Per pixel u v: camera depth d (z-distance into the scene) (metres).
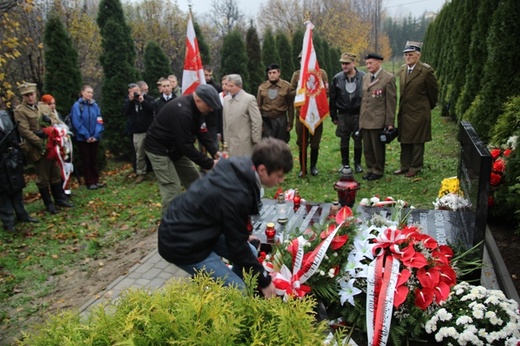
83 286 4.07
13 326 3.48
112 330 1.59
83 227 5.61
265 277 2.32
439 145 8.78
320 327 1.71
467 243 3.08
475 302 2.48
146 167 8.12
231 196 2.21
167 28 20.23
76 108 7.27
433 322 2.46
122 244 5.05
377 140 6.44
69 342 1.52
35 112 6.02
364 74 6.86
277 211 4.24
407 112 6.42
